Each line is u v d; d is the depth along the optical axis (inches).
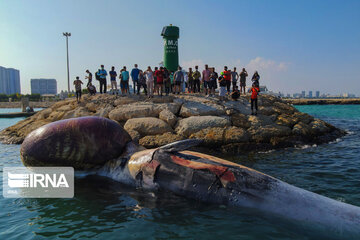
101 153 250.4
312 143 430.3
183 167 198.4
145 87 594.2
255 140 413.1
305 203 164.1
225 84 546.9
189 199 189.6
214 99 537.0
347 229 146.0
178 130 426.9
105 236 146.5
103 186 230.2
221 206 178.9
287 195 169.5
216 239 141.3
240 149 392.5
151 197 202.8
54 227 158.9
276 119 482.6
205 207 181.2
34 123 539.8
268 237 142.7
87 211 181.8
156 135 410.9
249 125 446.0
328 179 245.9
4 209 187.3
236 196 177.0
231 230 150.6
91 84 628.7
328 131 485.7
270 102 555.5
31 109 1338.6
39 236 147.7
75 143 245.4
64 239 143.8
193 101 514.0
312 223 153.3
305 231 148.0
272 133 425.4
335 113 1218.6
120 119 471.2
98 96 581.0
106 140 251.0
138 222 163.3
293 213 160.7
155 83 598.5
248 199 173.9
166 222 162.4
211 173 187.8
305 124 471.2
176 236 145.3
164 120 452.4
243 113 493.4
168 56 805.9
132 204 191.8
